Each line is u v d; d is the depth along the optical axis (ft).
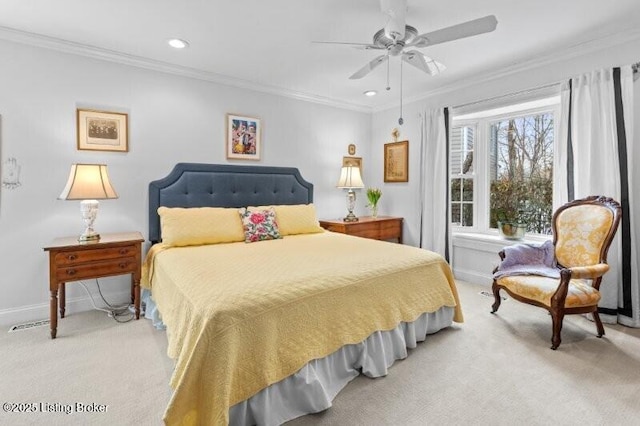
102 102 9.71
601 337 8.00
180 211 9.82
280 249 8.84
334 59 10.27
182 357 4.84
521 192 12.41
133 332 8.23
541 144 11.86
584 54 9.39
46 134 8.98
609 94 8.84
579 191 9.43
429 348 7.55
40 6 7.35
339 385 6.05
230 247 9.19
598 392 5.86
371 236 13.85
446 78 11.98
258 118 12.66
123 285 10.31
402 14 6.25
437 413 5.37
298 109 13.78
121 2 7.20
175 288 6.44
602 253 8.14
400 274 7.34
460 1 7.09
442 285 8.21
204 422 4.43
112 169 9.94
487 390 5.96
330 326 5.95
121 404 5.51
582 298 7.55
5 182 8.56
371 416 5.31
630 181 8.60
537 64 10.32
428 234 13.53
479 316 9.41
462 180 13.87
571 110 9.61
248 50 9.61
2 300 8.63
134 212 10.31
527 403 5.58
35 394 5.73
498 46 9.36
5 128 8.51
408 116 14.58
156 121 10.58
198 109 11.34
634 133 8.68
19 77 8.62
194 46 9.36
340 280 6.33
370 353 6.52
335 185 15.08
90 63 9.50
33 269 8.98
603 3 7.22
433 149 13.38
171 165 10.89
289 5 7.30
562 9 7.45
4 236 8.61
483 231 13.28
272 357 5.12
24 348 7.34
